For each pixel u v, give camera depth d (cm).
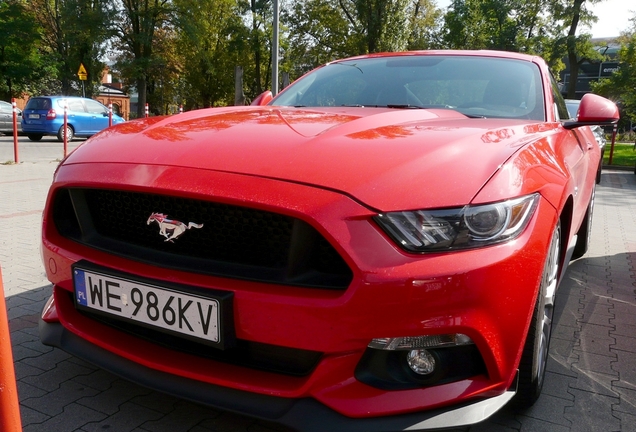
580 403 224
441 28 4191
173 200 179
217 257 174
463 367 163
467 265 154
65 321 201
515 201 168
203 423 202
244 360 174
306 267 162
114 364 185
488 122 227
